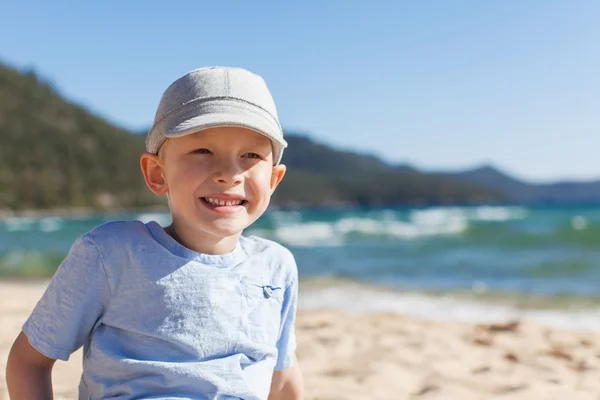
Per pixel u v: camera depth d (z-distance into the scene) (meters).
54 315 1.63
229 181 1.59
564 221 31.55
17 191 98.12
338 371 3.61
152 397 1.53
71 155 114.94
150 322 1.59
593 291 8.14
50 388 1.68
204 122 1.54
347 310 6.64
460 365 3.84
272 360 1.75
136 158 126.56
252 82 1.69
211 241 1.70
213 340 1.60
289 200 174.38
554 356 4.20
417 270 11.41
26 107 125.50
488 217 41.00
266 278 1.79
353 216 49.28
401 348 4.27
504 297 7.67
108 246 1.63
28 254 14.70
